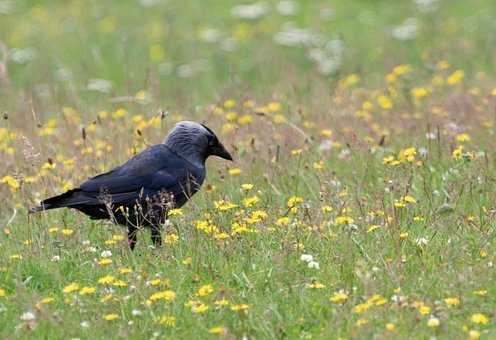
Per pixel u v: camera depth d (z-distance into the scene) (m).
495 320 9.59
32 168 14.68
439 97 17.50
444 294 10.07
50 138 16.28
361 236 11.44
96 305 10.24
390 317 9.51
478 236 11.41
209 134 12.85
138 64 25.11
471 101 16.72
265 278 10.73
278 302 10.22
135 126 16.36
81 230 12.51
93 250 11.73
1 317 10.25
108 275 10.61
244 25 28.08
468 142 14.71
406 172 13.17
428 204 12.50
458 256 10.88
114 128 16.27
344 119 16.44
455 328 9.38
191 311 9.99
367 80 21.23
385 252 11.05
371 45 25.39
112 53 26.36
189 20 29.33
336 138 15.65
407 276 10.45
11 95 19.53
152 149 12.55
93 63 25.22
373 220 11.81
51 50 27.03
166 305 10.08
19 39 28.23
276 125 15.90
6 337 9.73
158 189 12.23
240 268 10.95
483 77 19.27
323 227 11.73
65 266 11.46
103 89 20.53
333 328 9.49
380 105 16.94
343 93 17.62
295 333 9.73
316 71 22.66
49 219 13.12
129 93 18.77
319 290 10.44
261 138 15.57
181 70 24.05
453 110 16.34
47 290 10.98
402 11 28.56
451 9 28.05
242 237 11.55
